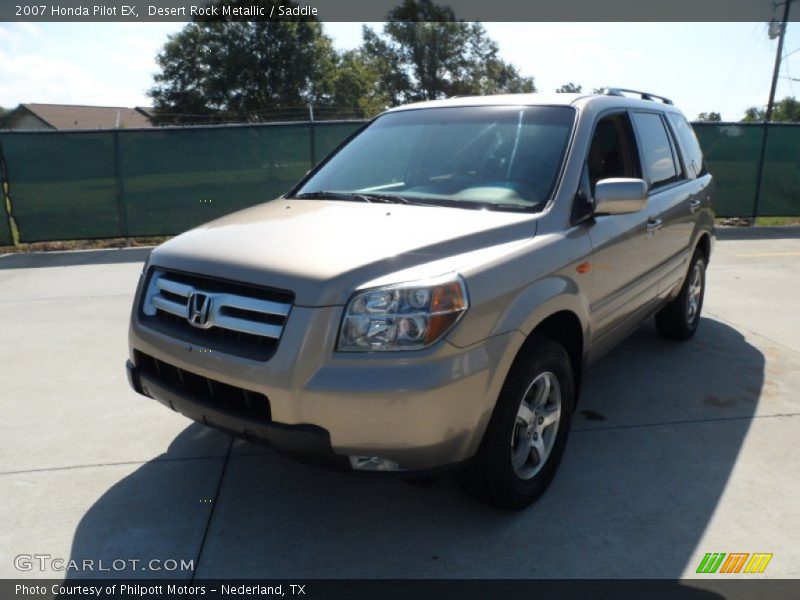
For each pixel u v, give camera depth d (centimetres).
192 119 4903
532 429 293
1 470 328
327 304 232
